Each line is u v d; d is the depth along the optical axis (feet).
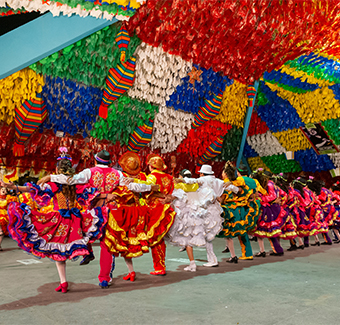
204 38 20.39
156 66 21.97
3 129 22.09
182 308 8.22
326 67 27.35
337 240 23.47
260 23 19.84
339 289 10.05
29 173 25.03
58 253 9.54
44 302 8.75
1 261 15.60
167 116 27.50
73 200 10.06
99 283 10.89
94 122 24.79
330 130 34.96
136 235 11.37
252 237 23.68
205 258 16.33
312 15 20.06
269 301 8.79
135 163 12.60
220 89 27.32
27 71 18.34
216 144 33.91
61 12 15.78
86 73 20.43
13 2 14.12
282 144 39.65
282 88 31.83
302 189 20.08
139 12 17.37
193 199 13.57
